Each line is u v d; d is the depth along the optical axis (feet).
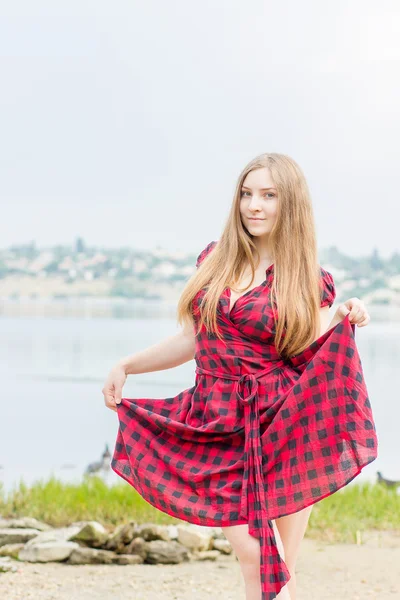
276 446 12.12
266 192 13.04
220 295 12.70
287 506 12.01
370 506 24.11
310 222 13.17
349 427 11.96
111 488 24.13
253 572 11.99
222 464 12.43
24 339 138.82
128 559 18.74
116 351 115.55
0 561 18.40
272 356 12.62
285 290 12.61
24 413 60.59
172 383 72.79
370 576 17.95
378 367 88.99
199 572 18.12
